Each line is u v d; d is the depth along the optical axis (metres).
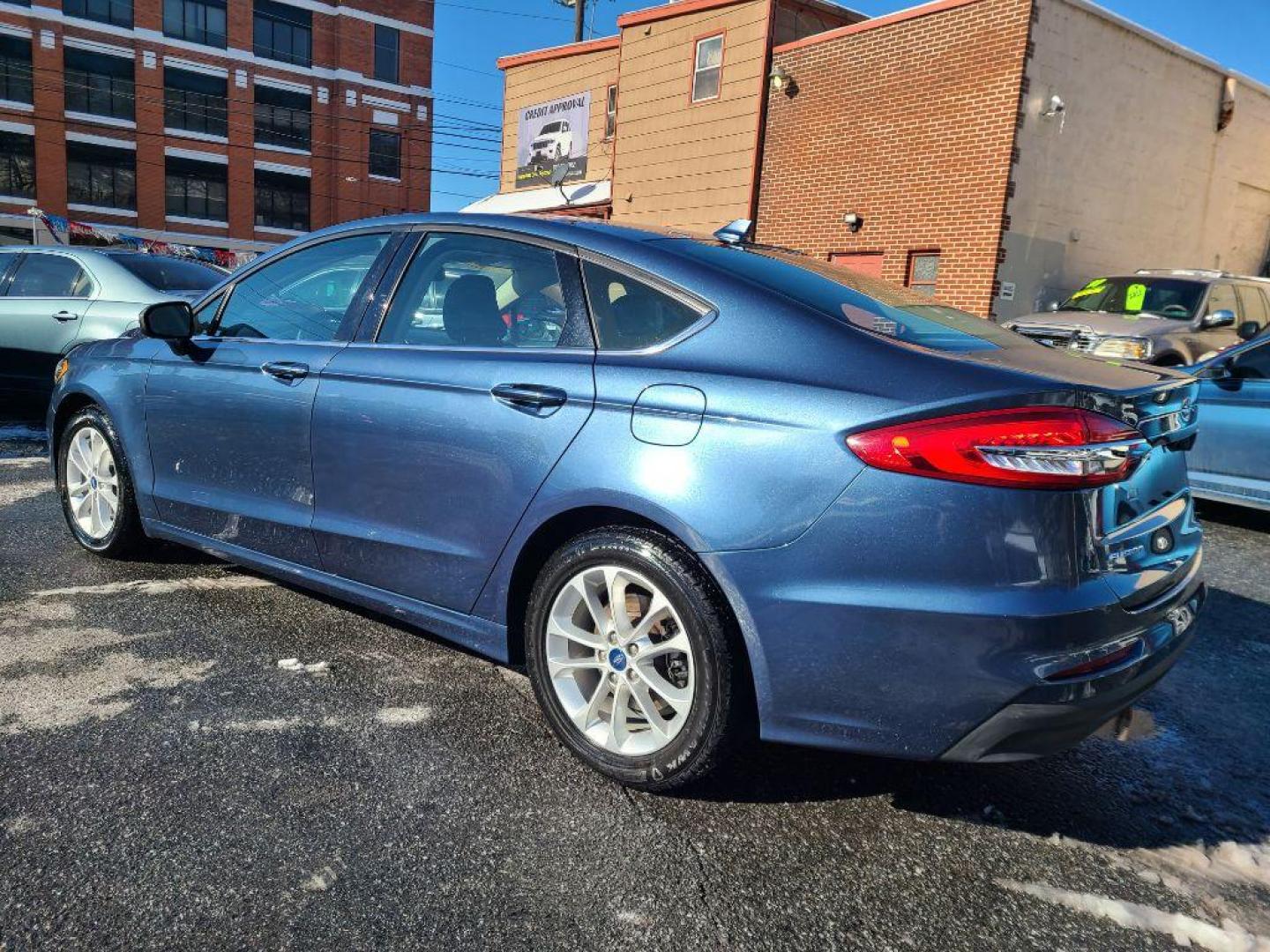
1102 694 2.08
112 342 4.16
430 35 45.69
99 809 2.29
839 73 13.95
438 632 2.96
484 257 2.99
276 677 3.09
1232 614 4.34
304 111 43.50
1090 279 13.62
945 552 2.05
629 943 1.93
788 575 2.17
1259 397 5.81
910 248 13.24
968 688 2.07
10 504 5.13
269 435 3.34
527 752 2.69
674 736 2.39
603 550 2.46
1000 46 11.98
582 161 19.31
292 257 3.60
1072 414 2.06
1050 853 2.34
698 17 15.91
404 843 2.23
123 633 3.40
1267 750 2.97
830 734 2.22
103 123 39.16
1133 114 13.45
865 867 2.24
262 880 2.06
